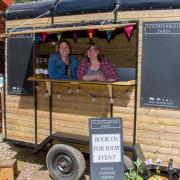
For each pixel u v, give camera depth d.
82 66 4.20
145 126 3.76
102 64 4.11
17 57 4.57
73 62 4.40
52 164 4.07
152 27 3.61
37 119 4.47
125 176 3.66
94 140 3.61
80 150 4.16
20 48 4.53
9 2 7.45
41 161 4.78
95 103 4.05
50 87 4.26
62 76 4.30
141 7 3.64
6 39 4.65
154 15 3.59
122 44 4.39
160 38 3.58
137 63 3.72
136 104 3.78
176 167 3.64
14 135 4.71
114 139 3.60
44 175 4.29
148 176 3.74
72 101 4.20
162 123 3.67
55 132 4.30
